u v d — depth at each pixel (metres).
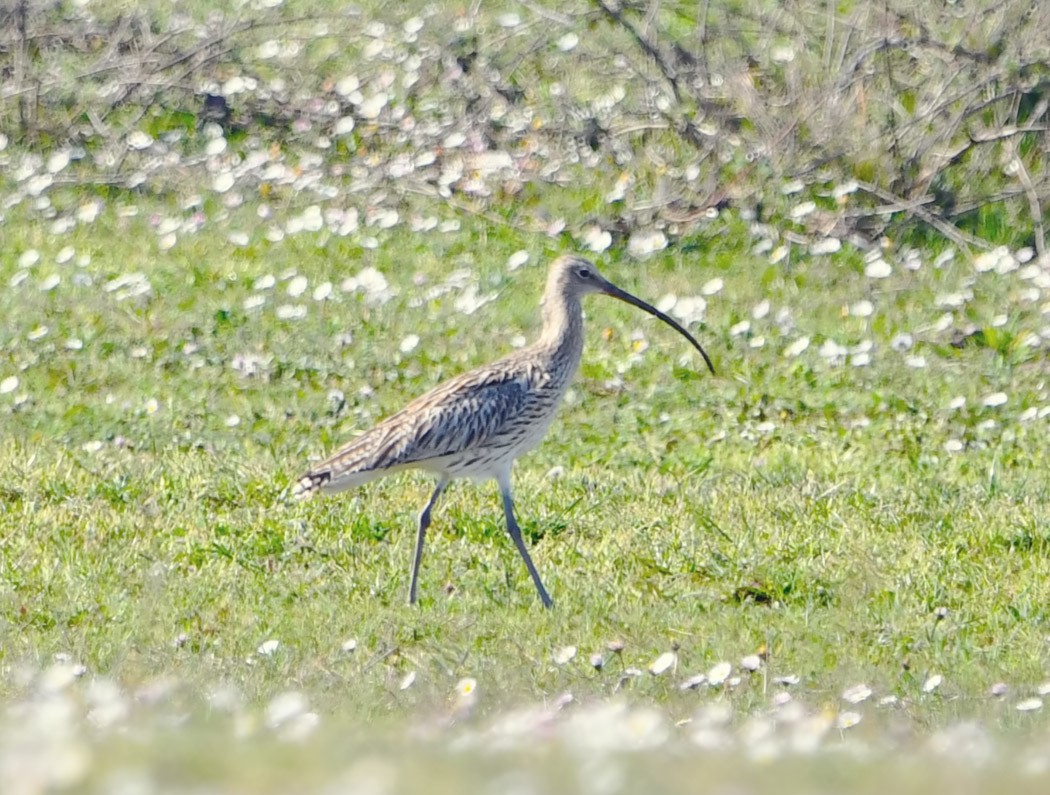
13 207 20.38
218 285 18.14
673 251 19.83
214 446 14.19
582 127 21.53
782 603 11.54
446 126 21.72
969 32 20.08
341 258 19.27
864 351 16.42
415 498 13.23
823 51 20.86
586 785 6.05
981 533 12.52
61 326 16.70
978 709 9.71
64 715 7.84
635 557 12.07
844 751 7.72
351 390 15.57
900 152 20.38
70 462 13.60
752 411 15.36
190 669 9.98
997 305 18.23
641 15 22.52
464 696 9.53
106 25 23.17
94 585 11.30
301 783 5.82
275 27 23.67
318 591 11.45
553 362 12.52
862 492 13.31
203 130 22.12
